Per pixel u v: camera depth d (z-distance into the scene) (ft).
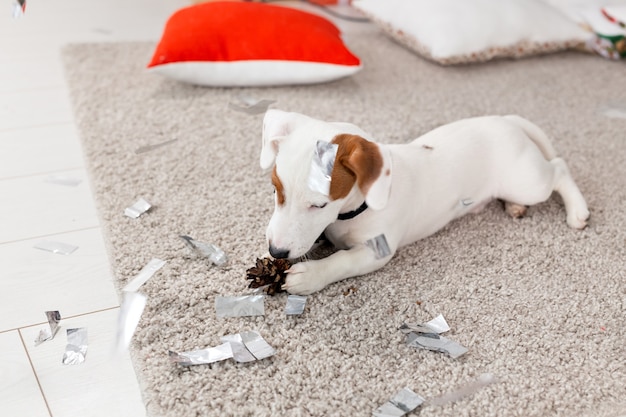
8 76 7.57
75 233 5.17
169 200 5.46
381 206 4.09
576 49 8.68
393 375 4.01
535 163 5.18
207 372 3.96
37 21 9.08
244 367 4.01
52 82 7.50
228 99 7.10
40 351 4.14
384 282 4.70
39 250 4.98
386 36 8.90
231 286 4.59
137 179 5.72
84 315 4.41
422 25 8.00
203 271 4.72
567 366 4.12
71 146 6.32
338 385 3.93
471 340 4.28
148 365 4.00
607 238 5.25
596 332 4.39
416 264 4.89
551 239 5.21
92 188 5.65
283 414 3.74
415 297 4.59
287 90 7.32
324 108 6.97
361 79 7.66
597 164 6.19
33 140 6.39
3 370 4.01
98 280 4.72
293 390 3.88
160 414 3.71
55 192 5.64
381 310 4.47
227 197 5.53
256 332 4.22
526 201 5.29
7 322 4.35
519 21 8.07
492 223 5.36
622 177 6.02
